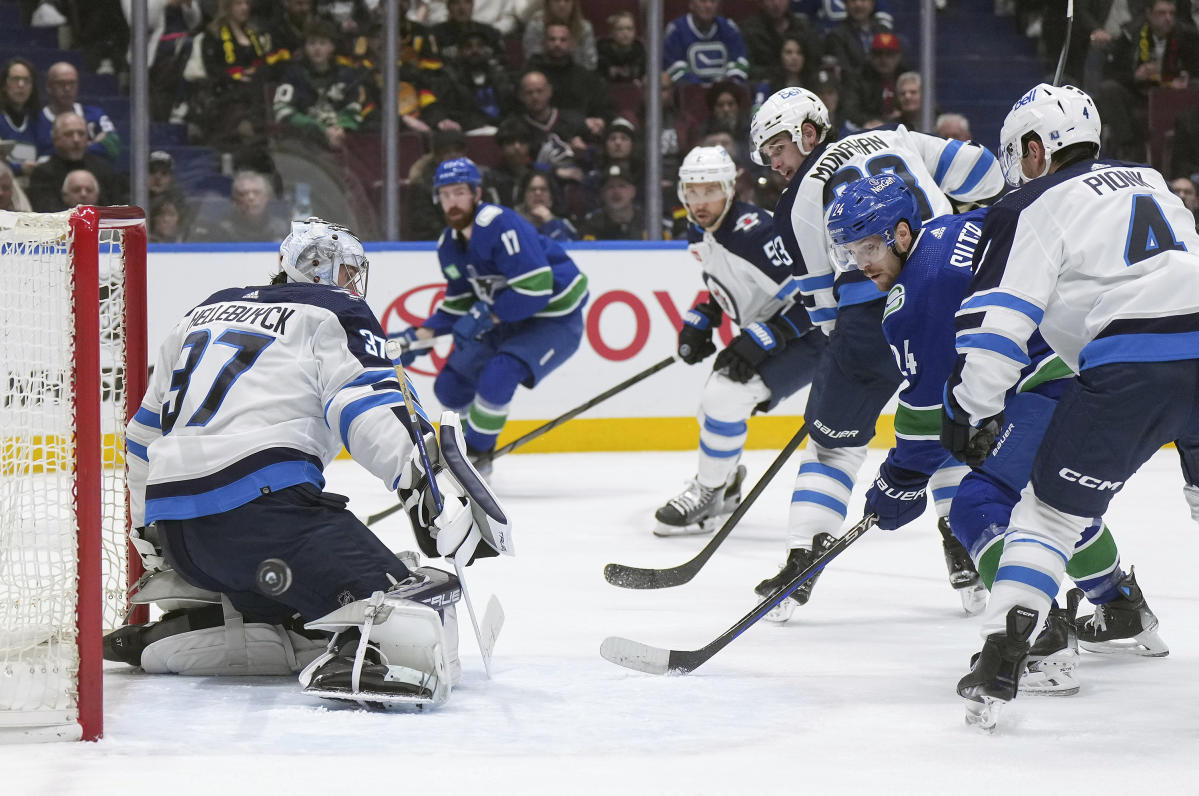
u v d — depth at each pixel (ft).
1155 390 30.04
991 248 31.45
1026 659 30.91
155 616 43.65
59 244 31.09
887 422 95.20
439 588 33.86
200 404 34.12
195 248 88.63
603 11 101.40
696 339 67.15
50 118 93.66
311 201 96.53
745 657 38.81
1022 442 34.78
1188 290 30.19
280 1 94.53
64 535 31.83
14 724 29.40
